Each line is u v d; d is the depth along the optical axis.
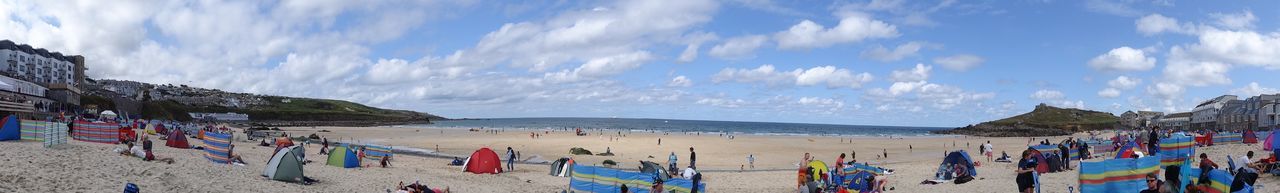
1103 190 14.52
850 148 72.31
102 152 22.19
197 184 17.05
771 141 86.38
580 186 20.36
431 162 37.59
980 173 27.28
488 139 81.88
